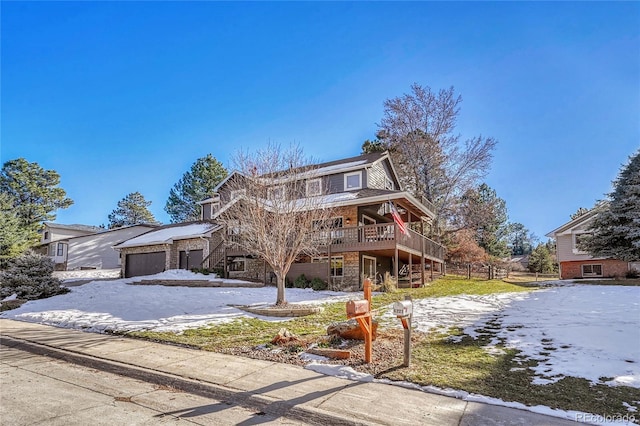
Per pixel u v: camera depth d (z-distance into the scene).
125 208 59.97
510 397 4.95
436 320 9.62
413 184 33.19
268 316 10.84
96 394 5.38
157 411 4.78
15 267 15.44
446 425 4.22
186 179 47.69
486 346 7.20
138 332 9.01
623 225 20.47
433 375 5.80
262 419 4.58
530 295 14.15
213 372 6.14
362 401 4.91
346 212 19.89
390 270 23.23
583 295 13.41
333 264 19.17
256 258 19.62
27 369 6.64
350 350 7.13
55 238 37.00
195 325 9.64
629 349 6.63
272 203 12.79
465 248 32.28
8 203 29.22
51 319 10.78
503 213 44.38
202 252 23.12
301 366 6.45
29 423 4.30
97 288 16.81
